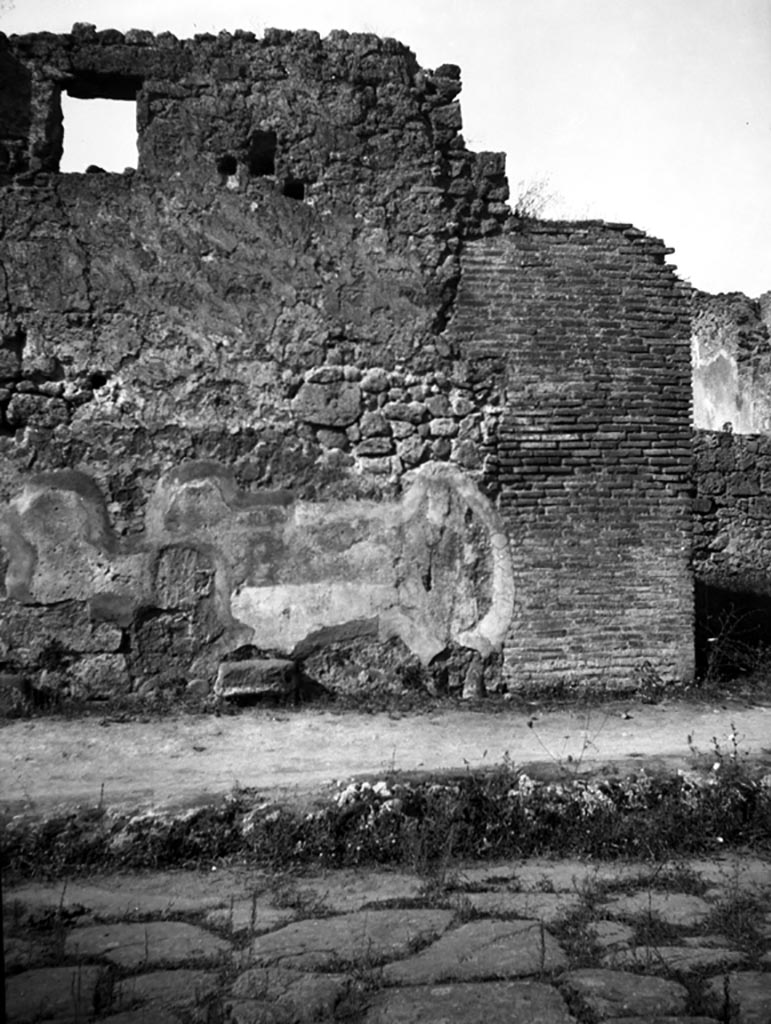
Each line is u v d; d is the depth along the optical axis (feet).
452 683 26.02
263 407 25.75
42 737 21.75
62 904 14.49
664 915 14.34
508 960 12.62
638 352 27.32
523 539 26.45
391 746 21.24
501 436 26.58
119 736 21.90
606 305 27.27
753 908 14.56
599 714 24.35
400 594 25.98
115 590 24.89
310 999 11.47
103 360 25.20
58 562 24.72
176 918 14.39
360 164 26.58
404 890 15.56
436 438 26.40
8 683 23.76
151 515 25.13
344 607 25.73
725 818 18.22
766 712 24.80
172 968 12.60
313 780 18.33
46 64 25.52
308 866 16.72
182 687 25.00
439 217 26.76
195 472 25.35
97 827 16.81
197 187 25.81
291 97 26.37
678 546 27.07
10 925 14.11
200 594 25.22
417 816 17.66
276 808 17.33
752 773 18.95
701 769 18.99
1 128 25.25
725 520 46.73
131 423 25.20
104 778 18.89
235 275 25.80
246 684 24.48
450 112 27.04
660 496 27.09
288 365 25.91
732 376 71.51
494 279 26.89
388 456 26.21
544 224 27.22
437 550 26.17
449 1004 11.42
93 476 24.99
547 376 26.89
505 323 26.84
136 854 16.70
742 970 12.35
